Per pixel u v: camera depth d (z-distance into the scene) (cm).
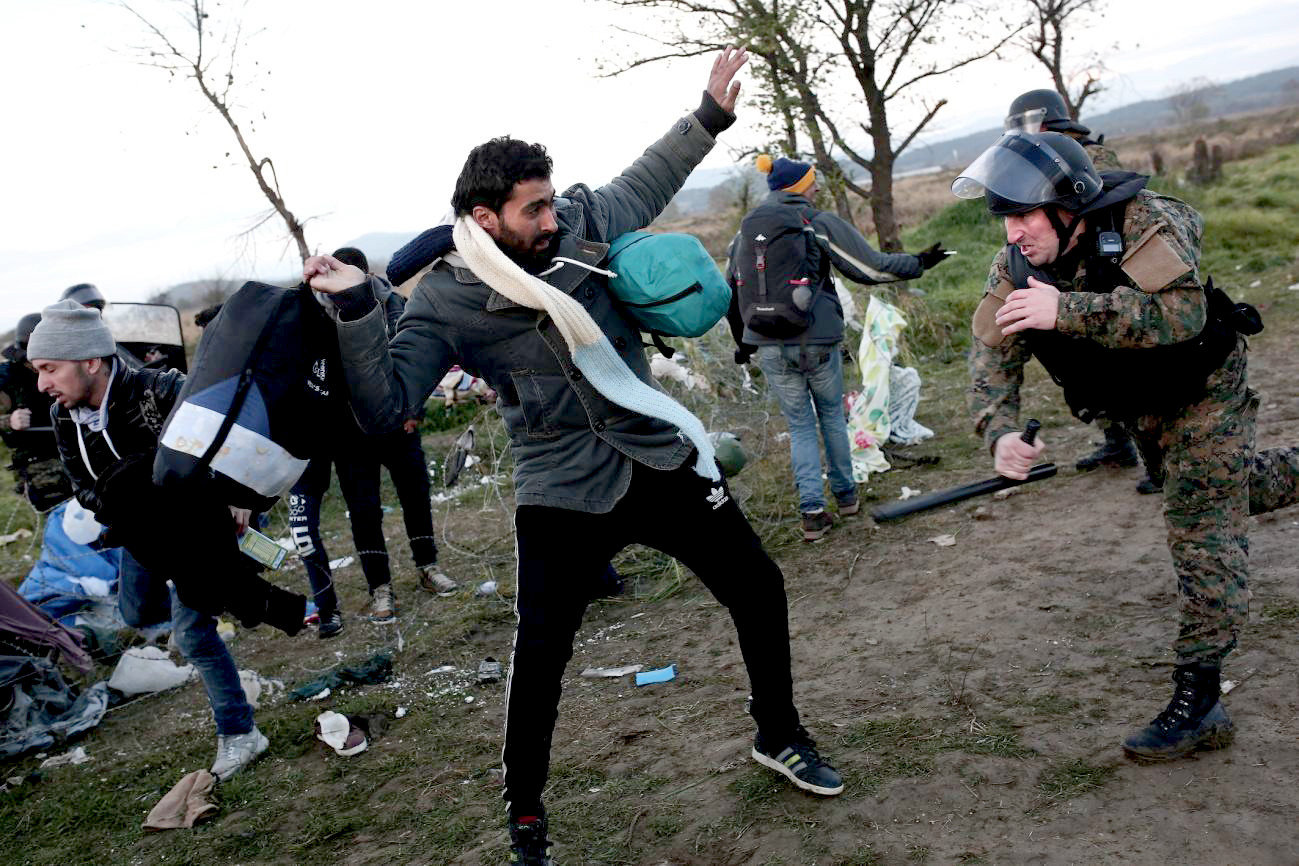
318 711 416
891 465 612
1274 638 316
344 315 214
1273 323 802
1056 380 267
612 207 263
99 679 505
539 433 250
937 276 1320
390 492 831
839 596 440
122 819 361
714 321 252
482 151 229
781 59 1052
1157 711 289
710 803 290
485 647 472
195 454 219
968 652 356
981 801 263
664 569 523
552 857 279
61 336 316
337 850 312
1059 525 462
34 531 835
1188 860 226
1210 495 257
